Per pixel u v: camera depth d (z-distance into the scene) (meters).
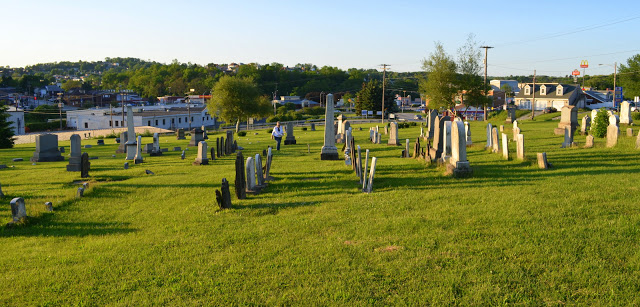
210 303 6.63
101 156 30.25
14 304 6.90
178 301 6.72
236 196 13.33
